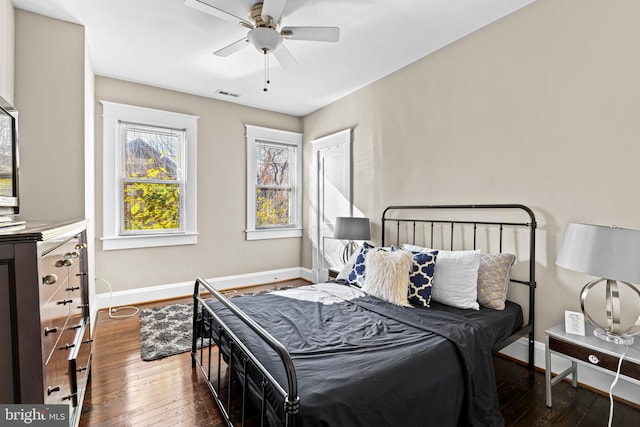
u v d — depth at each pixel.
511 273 2.40
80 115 2.48
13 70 2.22
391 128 3.37
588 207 2.01
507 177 2.41
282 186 4.79
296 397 1.09
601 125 1.95
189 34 2.63
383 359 1.48
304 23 2.47
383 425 1.28
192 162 3.97
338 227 3.48
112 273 3.52
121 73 3.38
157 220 3.81
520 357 2.36
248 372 1.57
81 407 1.74
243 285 4.42
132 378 2.13
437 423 1.46
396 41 2.74
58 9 2.29
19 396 0.99
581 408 1.83
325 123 4.39
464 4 2.26
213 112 4.14
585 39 2.01
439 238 2.91
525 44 2.29
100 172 3.43
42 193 2.36
